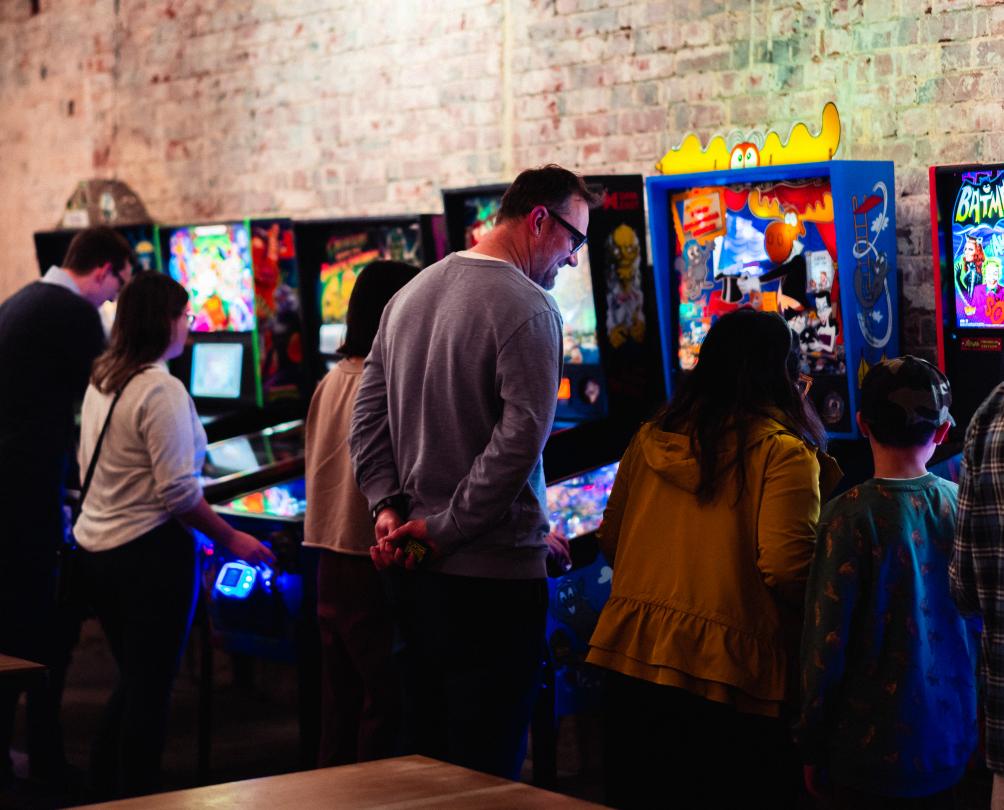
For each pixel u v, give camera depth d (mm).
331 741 3436
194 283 5316
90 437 3590
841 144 3820
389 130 5160
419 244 4555
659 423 2715
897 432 2363
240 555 3594
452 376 2574
